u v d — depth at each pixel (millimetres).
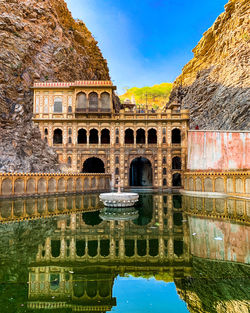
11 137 44281
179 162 59156
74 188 42875
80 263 11117
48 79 61406
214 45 78625
